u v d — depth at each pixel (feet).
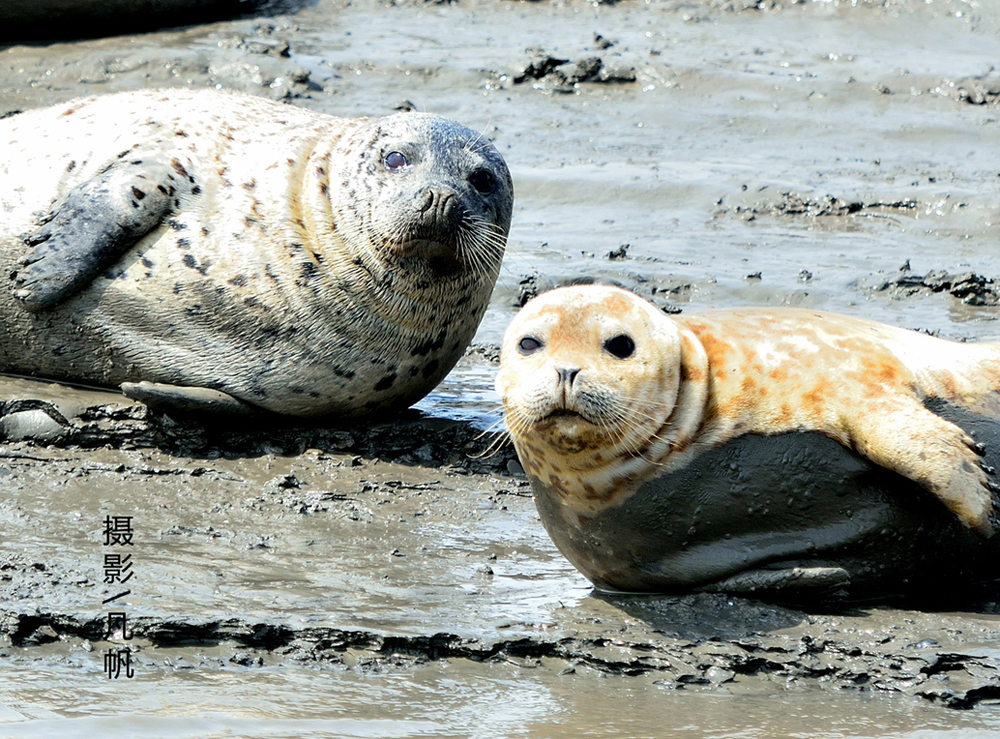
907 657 61.16
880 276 132.67
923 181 163.32
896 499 64.49
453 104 186.19
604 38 220.64
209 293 92.63
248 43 196.24
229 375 93.20
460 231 90.12
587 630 63.31
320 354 93.15
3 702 55.01
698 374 64.13
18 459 84.23
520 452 66.18
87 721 53.42
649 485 64.69
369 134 93.61
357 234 91.15
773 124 185.16
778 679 60.44
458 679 59.82
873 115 190.19
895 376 65.26
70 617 61.93
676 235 144.66
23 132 99.96
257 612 63.46
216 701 56.13
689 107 190.49
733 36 226.99
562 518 67.56
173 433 88.89
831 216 153.07
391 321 93.30
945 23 237.45
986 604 68.23
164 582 66.80
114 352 94.94
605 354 61.67
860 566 65.87
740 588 66.03
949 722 56.70
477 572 71.31
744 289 128.88
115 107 100.42
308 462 88.38
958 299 129.49
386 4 236.84
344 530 76.64
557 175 159.33
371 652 61.57
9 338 96.43
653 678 60.39
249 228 92.99
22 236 95.66
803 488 64.44
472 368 113.39
